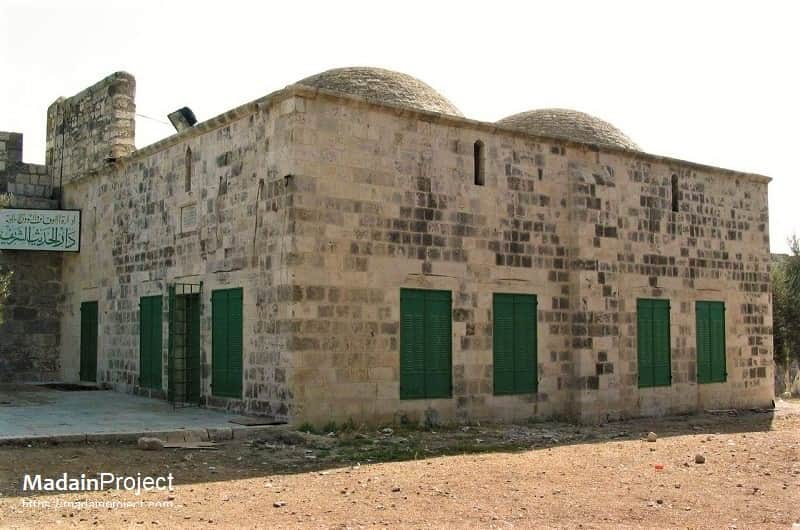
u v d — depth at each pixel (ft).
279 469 43.19
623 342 71.05
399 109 59.26
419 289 59.77
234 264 60.64
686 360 76.84
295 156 54.54
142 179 75.36
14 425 52.75
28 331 89.20
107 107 85.05
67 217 87.10
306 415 53.42
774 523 33.53
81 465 42.11
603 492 38.55
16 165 92.58
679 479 42.04
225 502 35.40
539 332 66.64
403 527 31.53
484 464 45.06
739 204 84.12
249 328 58.23
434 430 58.18
